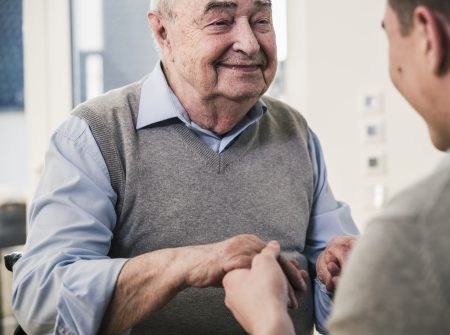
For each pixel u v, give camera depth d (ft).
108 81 9.98
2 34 11.07
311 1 8.82
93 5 9.86
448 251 1.80
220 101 4.23
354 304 1.86
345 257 4.13
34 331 3.76
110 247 4.29
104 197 4.09
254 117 4.57
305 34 8.88
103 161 4.14
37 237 3.91
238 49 4.00
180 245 4.23
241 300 2.88
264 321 2.67
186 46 4.09
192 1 3.99
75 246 3.84
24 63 9.81
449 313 1.76
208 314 4.18
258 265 3.01
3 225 10.19
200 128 4.43
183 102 4.39
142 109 4.38
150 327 4.14
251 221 4.39
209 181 4.34
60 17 9.71
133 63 9.93
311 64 8.86
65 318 3.59
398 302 1.81
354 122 8.82
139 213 4.20
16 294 3.83
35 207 4.04
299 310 4.47
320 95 8.87
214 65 4.07
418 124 8.65
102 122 4.23
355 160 8.84
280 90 9.37
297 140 4.82
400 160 8.74
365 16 8.71
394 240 1.86
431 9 2.12
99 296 3.52
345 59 8.79
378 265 1.86
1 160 11.07
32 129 9.85
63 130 4.24
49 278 3.66
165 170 4.27
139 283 3.51
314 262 4.78
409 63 2.27
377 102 8.71
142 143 4.29
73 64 9.89
